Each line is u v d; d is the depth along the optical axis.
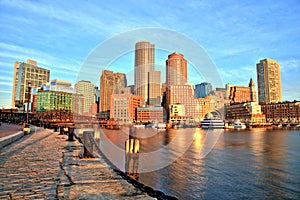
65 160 9.36
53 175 6.81
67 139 18.66
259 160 18.83
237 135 58.91
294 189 10.54
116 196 5.20
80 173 7.21
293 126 125.56
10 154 10.62
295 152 24.70
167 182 10.85
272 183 11.48
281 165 16.52
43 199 4.75
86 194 5.24
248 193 9.91
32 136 21.88
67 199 4.86
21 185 5.70
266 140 42.41
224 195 9.56
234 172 13.77
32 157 9.91
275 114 141.75
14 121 62.69
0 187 5.51
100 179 6.54
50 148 13.02
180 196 9.14
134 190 5.62
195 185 10.70
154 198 5.14
